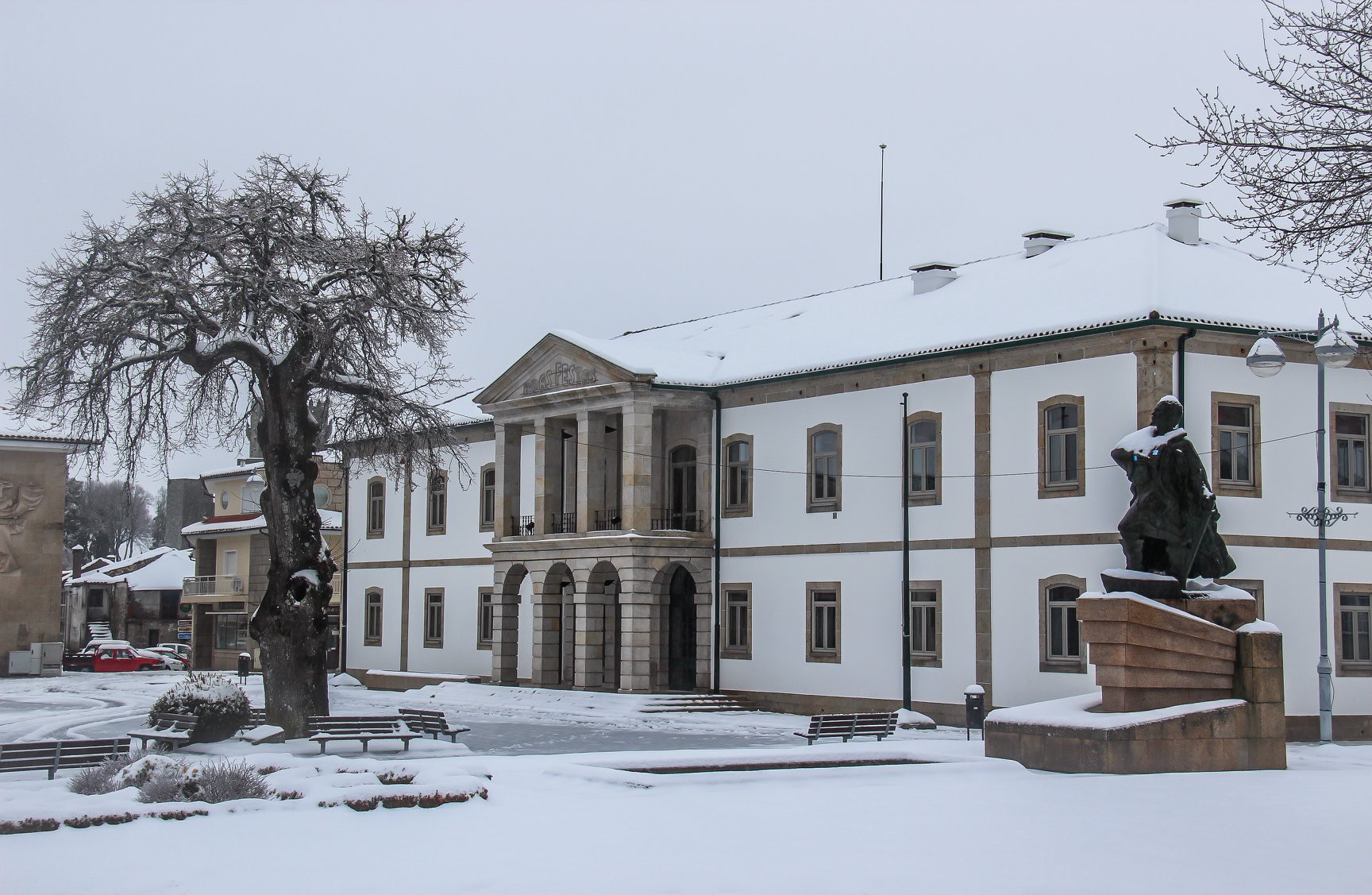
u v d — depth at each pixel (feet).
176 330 99.71
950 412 126.62
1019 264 141.08
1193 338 113.60
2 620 208.74
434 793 63.67
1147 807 63.87
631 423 146.82
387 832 56.90
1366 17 48.55
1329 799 66.33
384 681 187.62
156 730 94.68
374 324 102.78
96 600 318.24
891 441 131.44
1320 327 95.20
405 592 188.65
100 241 97.35
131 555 437.58
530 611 163.53
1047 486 118.73
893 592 130.31
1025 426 120.67
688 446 152.25
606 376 149.69
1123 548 83.97
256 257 99.96
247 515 254.47
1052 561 117.80
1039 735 79.15
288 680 97.96
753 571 144.05
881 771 76.02
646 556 145.48
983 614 122.52
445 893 45.16
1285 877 47.83
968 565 124.06
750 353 152.46
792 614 139.85
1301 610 115.24
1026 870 48.78
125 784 67.21
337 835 56.34
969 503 124.36
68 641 320.70
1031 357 120.57
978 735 113.80
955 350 124.57
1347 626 117.39
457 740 109.19
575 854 51.80
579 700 145.48
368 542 195.72
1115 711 79.00
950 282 144.87
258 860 50.90
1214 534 84.07
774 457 142.72
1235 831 57.21
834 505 136.26
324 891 45.57
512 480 166.40
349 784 66.39
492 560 174.19
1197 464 82.79
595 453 153.48
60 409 98.78
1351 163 49.26
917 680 127.65
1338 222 49.24
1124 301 116.26
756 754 78.69
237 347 98.32
